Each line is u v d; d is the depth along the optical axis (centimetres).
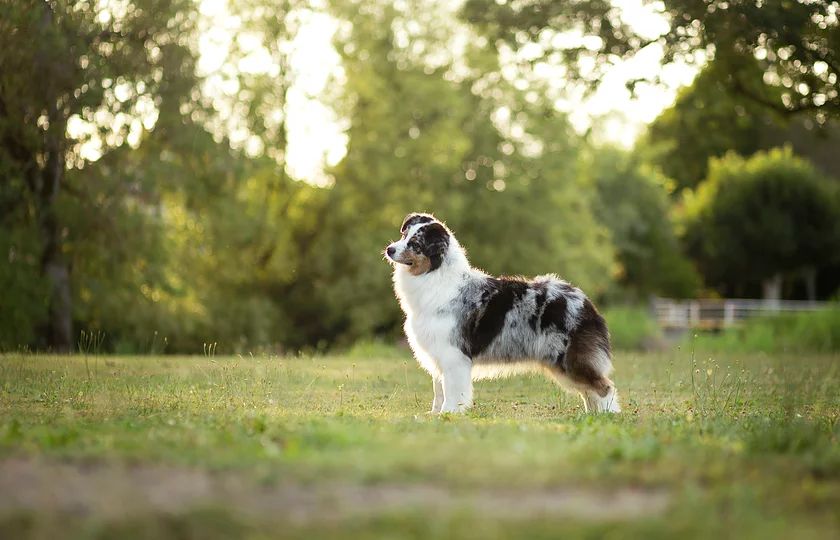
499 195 3381
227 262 2983
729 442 684
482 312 983
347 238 3155
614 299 4525
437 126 3250
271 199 3178
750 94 1897
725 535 427
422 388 1257
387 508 448
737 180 5044
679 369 1585
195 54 2222
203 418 797
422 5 3322
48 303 2116
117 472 512
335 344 3191
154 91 2086
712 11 1521
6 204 2109
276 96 3052
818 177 5134
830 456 605
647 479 509
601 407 984
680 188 5662
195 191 2327
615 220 4431
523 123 3466
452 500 467
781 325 2803
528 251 3381
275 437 644
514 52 1756
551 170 3472
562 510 452
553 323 982
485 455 554
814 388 1201
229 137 2483
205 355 1528
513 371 1008
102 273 2231
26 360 1362
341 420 798
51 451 568
